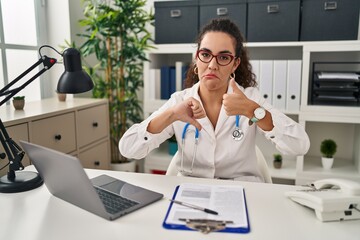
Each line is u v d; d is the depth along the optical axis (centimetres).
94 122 218
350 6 203
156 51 240
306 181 220
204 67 124
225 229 81
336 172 218
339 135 246
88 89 111
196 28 232
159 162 251
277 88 218
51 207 95
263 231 81
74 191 91
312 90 229
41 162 93
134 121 266
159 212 91
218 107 136
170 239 77
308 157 253
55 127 179
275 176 224
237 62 134
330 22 208
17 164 111
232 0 222
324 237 78
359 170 216
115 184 110
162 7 238
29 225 85
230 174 136
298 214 90
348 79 208
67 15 239
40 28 238
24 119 155
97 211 89
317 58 240
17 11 218
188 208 93
